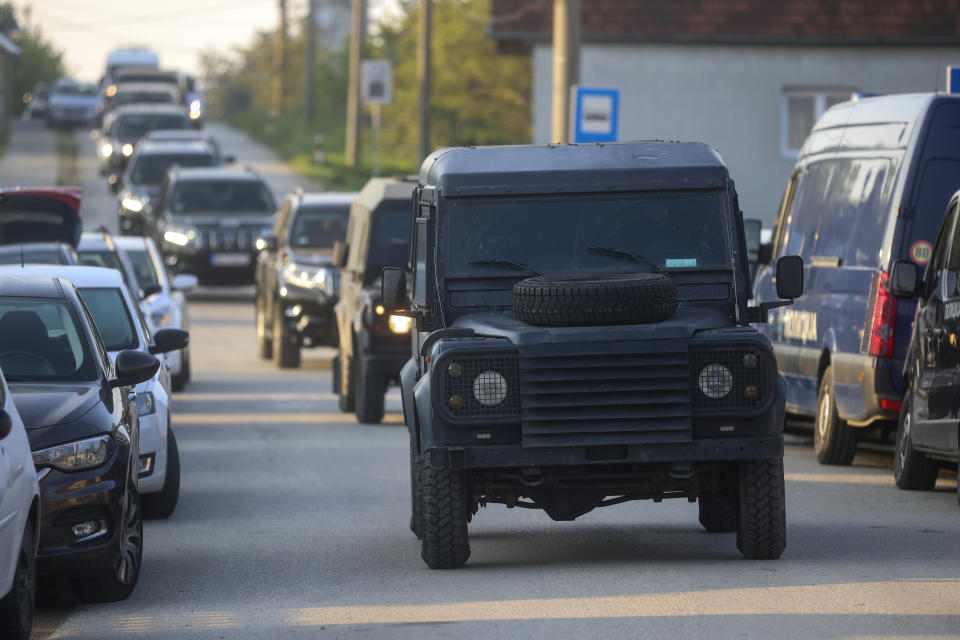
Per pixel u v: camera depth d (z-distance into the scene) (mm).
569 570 29516
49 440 26109
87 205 148125
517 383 28359
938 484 41562
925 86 113062
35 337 29375
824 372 46375
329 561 31094
